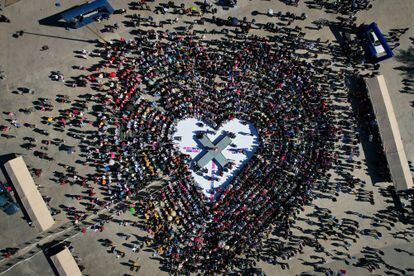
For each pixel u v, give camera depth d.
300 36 51.38
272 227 49.59
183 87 49.56
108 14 49.16
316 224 50.06
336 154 50.62
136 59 49.47
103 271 47.97
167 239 48.44
